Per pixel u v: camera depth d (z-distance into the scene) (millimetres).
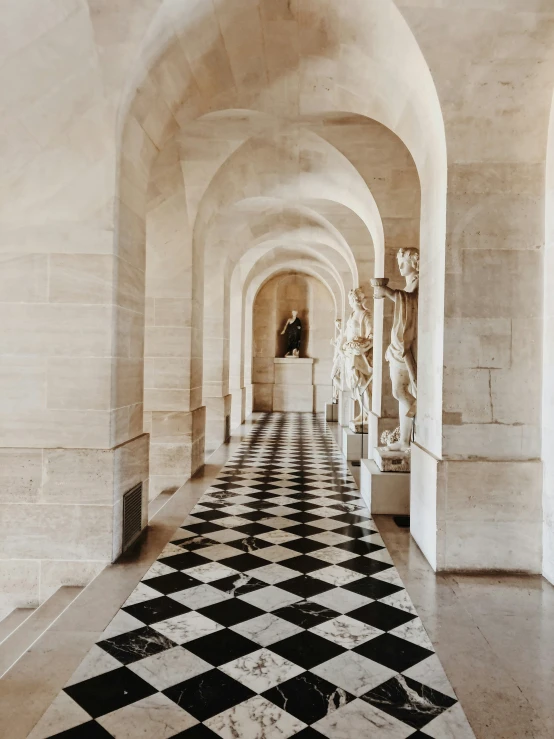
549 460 4395
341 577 4367
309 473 8727
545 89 4352
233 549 5035
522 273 4551
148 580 4289
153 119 5336
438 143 4762
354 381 9633
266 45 5223
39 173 4703
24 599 4676
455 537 4500
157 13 4164
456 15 4105
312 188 9305
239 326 16094
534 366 4559
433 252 4965
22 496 4652
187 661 3080
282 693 2775
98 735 2443
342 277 15219
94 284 4746
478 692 2795
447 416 4582
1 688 2801
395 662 3080
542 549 4480
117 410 4906
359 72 5383
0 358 4730
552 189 4406
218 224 11742
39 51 4250
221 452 10898
